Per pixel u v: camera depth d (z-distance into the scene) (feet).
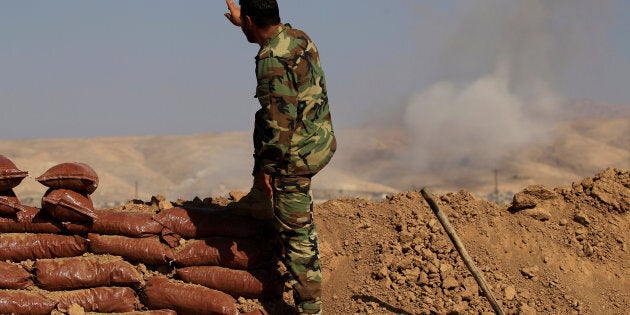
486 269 20.61
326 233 22.09
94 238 19.58
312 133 17.72
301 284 18.11
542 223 22.57
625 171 23.90
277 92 17.19
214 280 19.04
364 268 20.92
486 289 18.39
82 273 18.85
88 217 19.38
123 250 19.48
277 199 17.98
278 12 17.70
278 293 19.22
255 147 17.85
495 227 22.12
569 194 23.54
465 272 20.39
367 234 21.98
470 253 21.11
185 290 18.65
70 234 19.71
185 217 19.79
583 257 21.68
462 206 22.77
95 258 19.48
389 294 19.97
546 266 21.15
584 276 21.12
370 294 20.04
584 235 22.18
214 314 18.39
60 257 19.47
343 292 20.33
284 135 17.21
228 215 19.75
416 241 21.29
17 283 18.49
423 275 20.27
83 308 18.60
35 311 18.07
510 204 23.65
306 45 17.80
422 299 19.76
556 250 21.63
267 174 17.90
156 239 19.69
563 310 19.89
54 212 19.29
